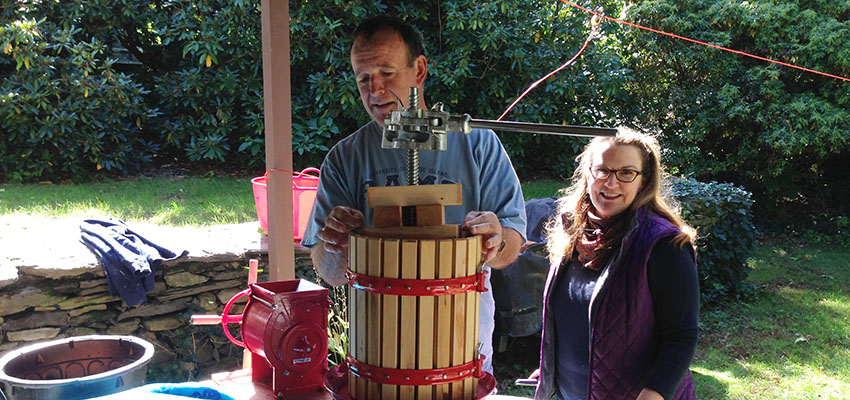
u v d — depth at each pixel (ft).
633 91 33.88
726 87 31.60
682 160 32.65
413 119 4.21
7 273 13.67
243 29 28.09
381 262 4.09
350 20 28.53
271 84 10.02
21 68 26.78
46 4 27.53
